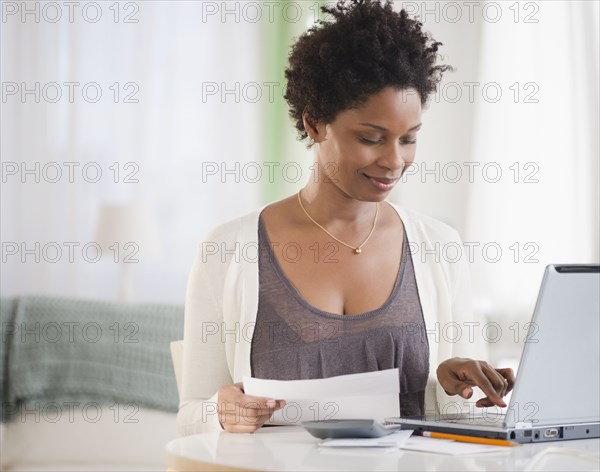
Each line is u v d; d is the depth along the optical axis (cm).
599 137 387
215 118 474
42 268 458
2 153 460
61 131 462
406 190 431
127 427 319
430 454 133
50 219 460
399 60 158
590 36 388
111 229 407
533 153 407
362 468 122
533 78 406
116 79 466
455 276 181
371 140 160
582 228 391
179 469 131
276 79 475
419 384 170
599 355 147
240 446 139
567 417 146
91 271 459
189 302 177
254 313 171
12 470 308
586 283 143
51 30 463
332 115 162
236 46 475
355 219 174
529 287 402
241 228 176
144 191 466
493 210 414
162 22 470
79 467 308
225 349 175
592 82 388
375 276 172
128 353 330
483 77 417
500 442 140
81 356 333
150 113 468
